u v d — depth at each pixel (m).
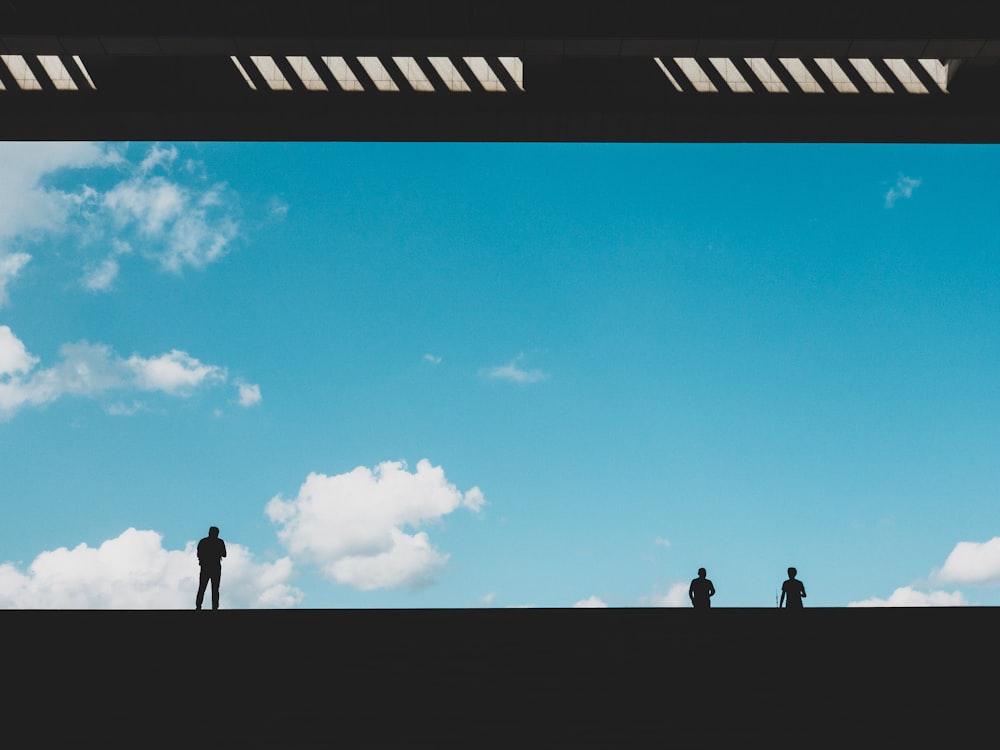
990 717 10.82
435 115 22.41
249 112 22.23
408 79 22.44
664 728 10.62
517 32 19.86
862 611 13.66
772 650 12.55
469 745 10.27
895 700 11.29
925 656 12.52
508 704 11.22
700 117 22.47
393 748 10.20
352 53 20.53
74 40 19.80
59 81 22.25
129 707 10.93
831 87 22.44
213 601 16.30
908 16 19.58
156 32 19.64
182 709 10.91
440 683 11.63
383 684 11.62
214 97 22.25
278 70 22.41
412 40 19.92
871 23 19.69
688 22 19.75
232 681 11.59
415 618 13.09
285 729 10.55
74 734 10.37
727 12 19.66
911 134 23.14
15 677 11.49
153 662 11.98
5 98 22.14
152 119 22.53
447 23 19.73
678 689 11.55
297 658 12.16
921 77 22.44
